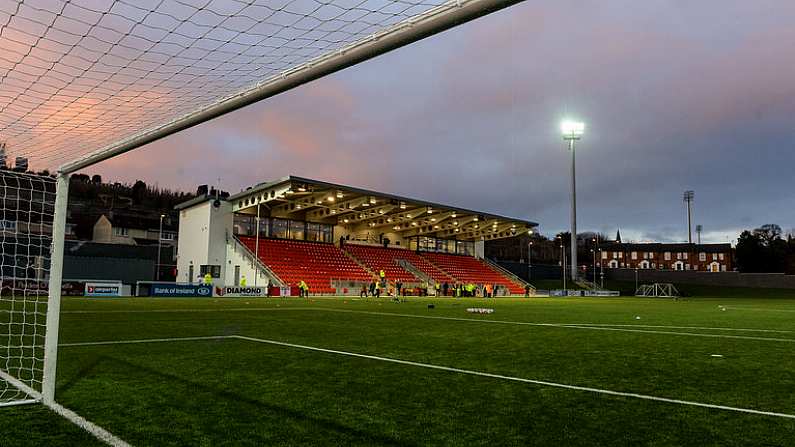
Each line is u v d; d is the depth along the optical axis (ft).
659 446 10.84
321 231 146.61
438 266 164.86
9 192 25.59
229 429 11.62
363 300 93.61
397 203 131.85
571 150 180.14
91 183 261.44
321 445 10.64
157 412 12.93
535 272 226.58
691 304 96.84
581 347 27.12
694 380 18.17
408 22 10.57
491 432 11.69
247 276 114.42
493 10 9.60
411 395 15.29
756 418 13.12
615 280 235.40
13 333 30.09
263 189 110.93
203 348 24.61
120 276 124.06
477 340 29.91
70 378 17.06
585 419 12.87
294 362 20.95
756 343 29.94
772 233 266.98
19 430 11.35
